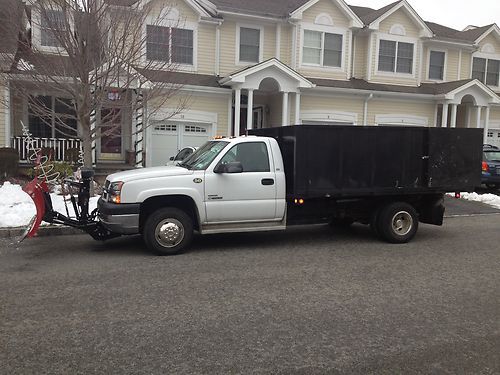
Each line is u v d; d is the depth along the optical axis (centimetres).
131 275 637
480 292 582
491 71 2408
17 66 1146
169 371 370
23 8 1143
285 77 1772
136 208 739
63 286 584
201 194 767
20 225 930
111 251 786
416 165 897
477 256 782
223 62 1914
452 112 2086
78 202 786
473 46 2292
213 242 871
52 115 1186
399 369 380
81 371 368
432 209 943
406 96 2055
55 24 1012
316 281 619
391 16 2120
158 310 502
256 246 840
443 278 644
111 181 760
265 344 421
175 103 1739
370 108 2045
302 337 437
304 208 862
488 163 1644
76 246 824
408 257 770
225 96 1828
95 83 1069
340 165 845
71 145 1652
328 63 2030
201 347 413
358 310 511
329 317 489
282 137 858
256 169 806
